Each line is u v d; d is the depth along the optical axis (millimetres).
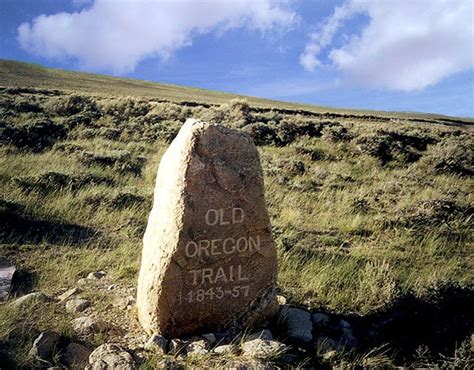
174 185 4398
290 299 5516
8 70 61406
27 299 5059
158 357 4082
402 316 5074
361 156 15773
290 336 4633
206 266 4488
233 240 4539
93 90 49875
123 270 6160
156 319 4516
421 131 23938
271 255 4738
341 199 10305
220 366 3850
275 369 3945
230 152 4488
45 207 8383
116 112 21141
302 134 19000
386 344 4480
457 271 6789
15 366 3928
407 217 8883
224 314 4656
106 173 11188
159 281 4418
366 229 8484
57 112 20422
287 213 8945
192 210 4344
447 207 9500
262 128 18375
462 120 74812
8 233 7363
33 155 12453
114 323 4875
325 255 6949
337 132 18547
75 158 12258
